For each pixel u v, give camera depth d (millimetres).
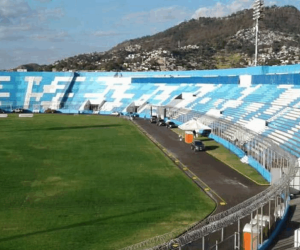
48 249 23703
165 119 93625
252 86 81875
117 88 120938
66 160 48875
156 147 58188
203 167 45500
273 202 30688
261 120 56406
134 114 107000
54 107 117875
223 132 60938
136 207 31359
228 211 25406
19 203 32281
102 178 40281
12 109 116812
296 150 40531
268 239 24062
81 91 122438
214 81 98625
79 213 29969
